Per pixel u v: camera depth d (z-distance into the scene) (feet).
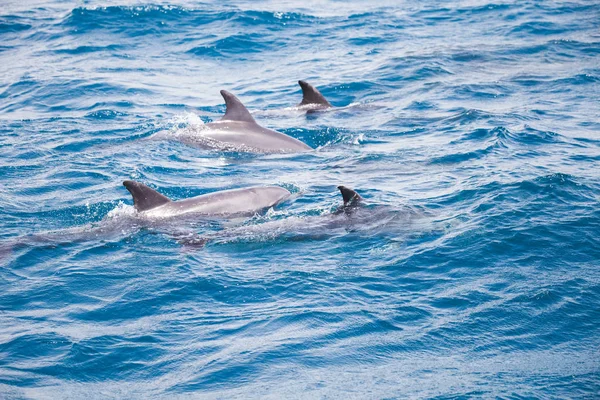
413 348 45.37
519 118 95.86
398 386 41.47
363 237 60.39
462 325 47.78
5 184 76.59
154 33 152.76
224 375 42.83
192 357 44.70
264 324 48.24
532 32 147.64
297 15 164.96
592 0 172.55
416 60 130.41
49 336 46.88
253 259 57.47
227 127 93.30
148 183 77.20
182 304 51.16
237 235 61.52
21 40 152.97
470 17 162.91
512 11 165.27
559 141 86.12
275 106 110.42
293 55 139.33
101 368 43.73
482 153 82.33
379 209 65.10
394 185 73.87
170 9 166.40
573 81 114.73
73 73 128.36
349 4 180.34
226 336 46.96
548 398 40.19
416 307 50.03
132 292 52.75
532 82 115.44
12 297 52.21
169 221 64.44
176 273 55.31
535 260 55.88
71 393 41.16
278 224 63.26
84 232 62.75
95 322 48.91
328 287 52.75
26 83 123.03
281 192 71.51
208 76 128.47
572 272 54.03
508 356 44.47
